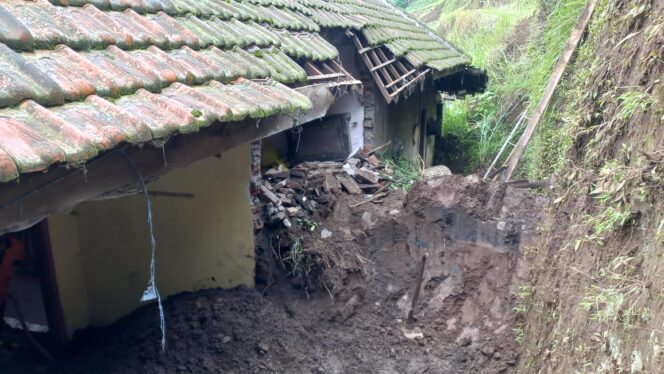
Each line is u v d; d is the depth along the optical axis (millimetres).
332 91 5633
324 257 6031
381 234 6492
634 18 4254
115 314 5828
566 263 4191
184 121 2721
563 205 4793
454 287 6086
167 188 5500
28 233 5250
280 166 7812
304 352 5297
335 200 6789
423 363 5480
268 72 4230
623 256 3164
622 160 3641
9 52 2461
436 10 25094
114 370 4656
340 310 5895
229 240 5703
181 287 5770
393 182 7863
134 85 2879
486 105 14789
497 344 5410
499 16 18500
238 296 5547
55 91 2381
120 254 5664
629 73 4055
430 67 9023
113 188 2547
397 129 10391
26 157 1903
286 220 6180
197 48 3975
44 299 5371
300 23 6309
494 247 6145
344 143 8477
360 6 10414
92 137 2211
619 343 2922
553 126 8141
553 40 10727
